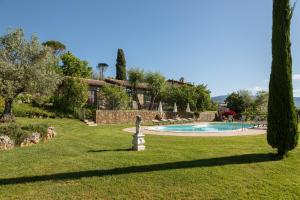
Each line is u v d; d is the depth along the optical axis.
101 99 37.25
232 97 52.66
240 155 11.41
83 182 7.89
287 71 10.98
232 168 9.33
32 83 21.59
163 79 47.22
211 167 9.39
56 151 12.12
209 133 21.78
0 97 22.44
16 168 9.25
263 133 22.05
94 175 8.50
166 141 16.41
